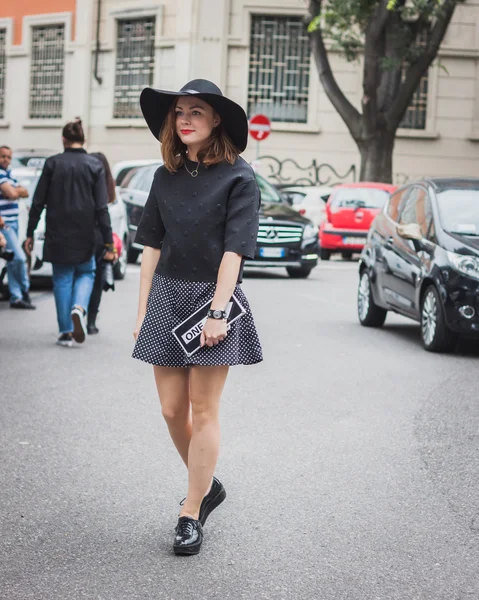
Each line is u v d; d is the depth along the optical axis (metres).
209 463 4.84
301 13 31.39
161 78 32.06
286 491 5.77
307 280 19.09
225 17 31.42
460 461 6.47
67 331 10.70
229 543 4.90
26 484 5.82
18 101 35.09
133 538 4.96
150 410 7.78
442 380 9.29
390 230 12.61
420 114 32.12
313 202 26.39
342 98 26.69
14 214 13.42
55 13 34.00
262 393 8.52
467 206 11.54
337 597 4.23
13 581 4.36
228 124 4.75
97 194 10.40
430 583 4.41
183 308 4.77
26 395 8.25
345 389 8.76
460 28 31.67
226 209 4.72
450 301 10.62
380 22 25.31
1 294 14.98
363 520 5.27
